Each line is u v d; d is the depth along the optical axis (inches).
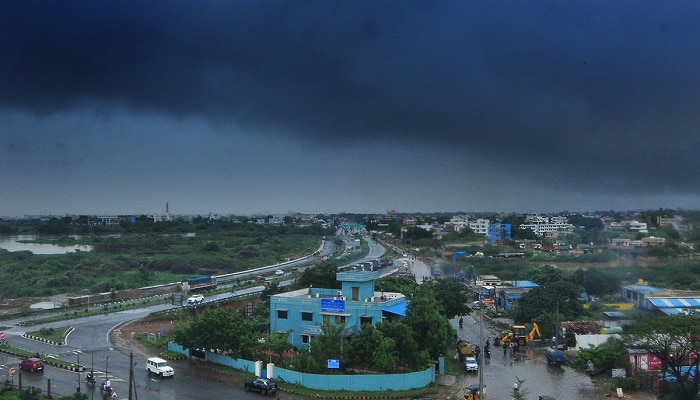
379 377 2632.9
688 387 2554.1
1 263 7623.0
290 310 3240.7
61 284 6314.0
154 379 2751.0
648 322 2682.1
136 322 4212.6
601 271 5428.2
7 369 2893.7
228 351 3070.9
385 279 4510.3
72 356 3184.1
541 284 4734.3
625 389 2709.2
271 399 2474.2
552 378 2920.8
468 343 3572.8
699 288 5137.8
